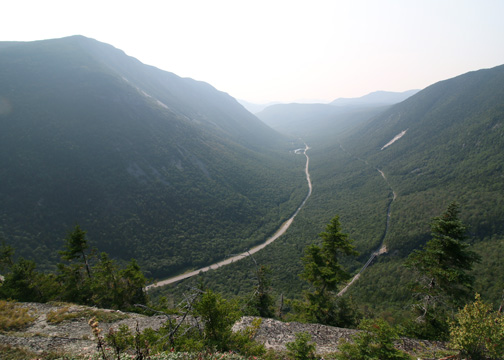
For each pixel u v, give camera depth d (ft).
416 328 54.80
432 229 56.85
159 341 38.50
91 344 43.32
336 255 75.66
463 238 53.11
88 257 88.99
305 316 74.02
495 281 154.30
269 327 57.47
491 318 37.73
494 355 36.40
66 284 85.10
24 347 40.22
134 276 85.76
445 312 54.95
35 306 60.23
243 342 40.96
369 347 38.55
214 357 33.17
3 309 56.65
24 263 79.15
